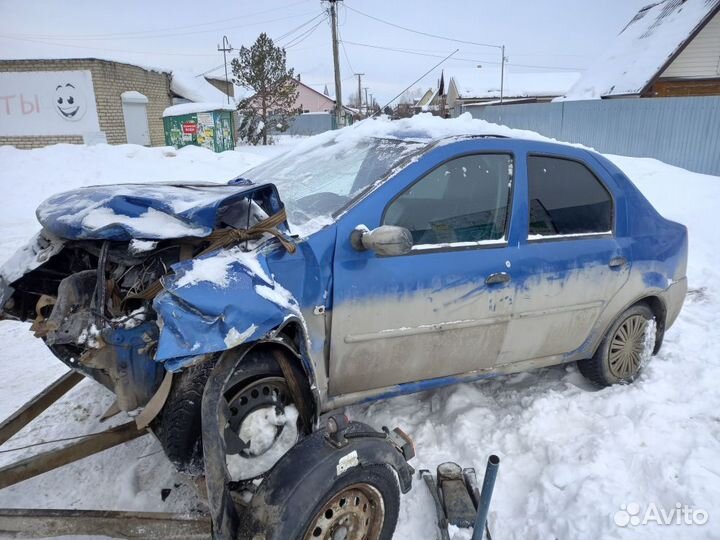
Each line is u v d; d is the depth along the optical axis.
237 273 2.26
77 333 2.26
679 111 14.87
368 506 2.34
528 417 3.46
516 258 3.11
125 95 19.28
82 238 2.40
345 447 2.18
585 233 3.45
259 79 26.33
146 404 2.40
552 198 3.34
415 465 3.08
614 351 3.82
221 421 2.12
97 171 11.36
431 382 3.12
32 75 17.61
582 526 2.57
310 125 37.72
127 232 2.30
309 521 2.04
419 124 3.55
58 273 2.85
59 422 3.45
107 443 2.59
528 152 3.24
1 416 3.47
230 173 12.69
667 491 2.78
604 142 16.83
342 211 2.70
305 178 3.32
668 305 4.02
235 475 2.29
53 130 18.11
